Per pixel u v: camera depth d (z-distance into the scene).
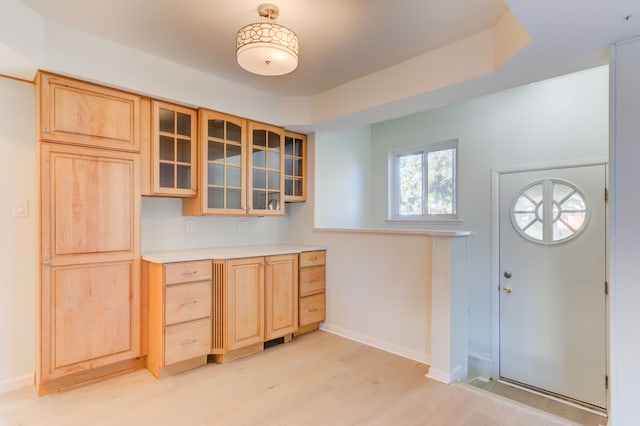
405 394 2.39
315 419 2.09
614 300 1.81
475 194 3.75
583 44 1.91
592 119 3.07
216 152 3.14
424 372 2.72
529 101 3.40
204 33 2.34
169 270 2.58
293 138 3.91
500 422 2.08
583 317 3.11
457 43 2.46
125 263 2.62
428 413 2.16
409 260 3.00
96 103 2.47
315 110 3.53
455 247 2.69
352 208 4.43
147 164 2.75
